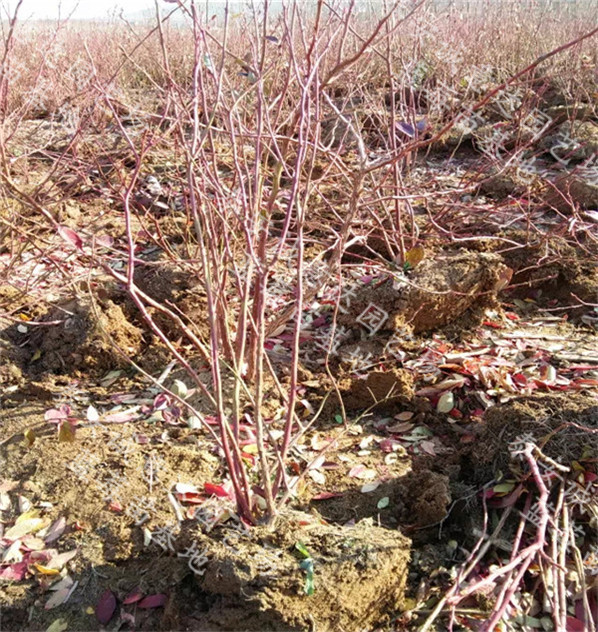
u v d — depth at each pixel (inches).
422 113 195.8
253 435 87.3
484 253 116.0
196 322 108.2
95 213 150.6
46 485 82.2
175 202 153.4
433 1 194.9
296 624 62.5
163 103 124.8
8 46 116.0
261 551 66.7
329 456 85.8
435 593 69.7
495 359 99.9
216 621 64.0
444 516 75.2
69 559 73.5
